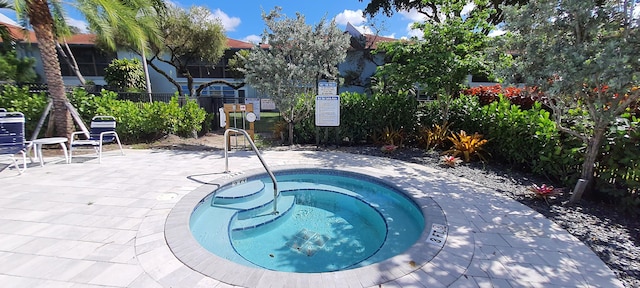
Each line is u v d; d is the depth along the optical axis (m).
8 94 6.89
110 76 13.95
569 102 3.64
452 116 6.96
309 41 6.66
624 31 2.89
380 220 3.79
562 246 2.58
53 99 6.48
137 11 8.45
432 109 7.32
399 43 6.79
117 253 2.36
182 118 8.57
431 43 6.34
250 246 3.08
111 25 7.64
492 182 4.43
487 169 5.16
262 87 6.86
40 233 2.67
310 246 3.12
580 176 3.89
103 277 2.05
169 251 2.39
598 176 3.65
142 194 3.71
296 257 2.89
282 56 6.76
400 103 7.24
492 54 3.96
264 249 3.03
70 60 13.05
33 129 6.90
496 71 3.78
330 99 6.80
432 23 6.60
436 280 2.08
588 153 3.56
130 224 2.87
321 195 4.61
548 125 4.43
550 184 4.32
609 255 2.46
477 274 2.16
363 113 7.39
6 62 8.91
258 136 8.91
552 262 2.33
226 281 2.03
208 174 4.66
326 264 2.77
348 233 3.43
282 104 6.93
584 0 2.83
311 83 7.05
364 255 2.94
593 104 3.32
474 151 5.60
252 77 6.87
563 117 4.06
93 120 6.64
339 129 7.48
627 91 2.96
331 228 3.55
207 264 2.22
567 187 4.12
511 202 3.62
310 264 2.77
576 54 2.87
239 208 3.74
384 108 7.29
